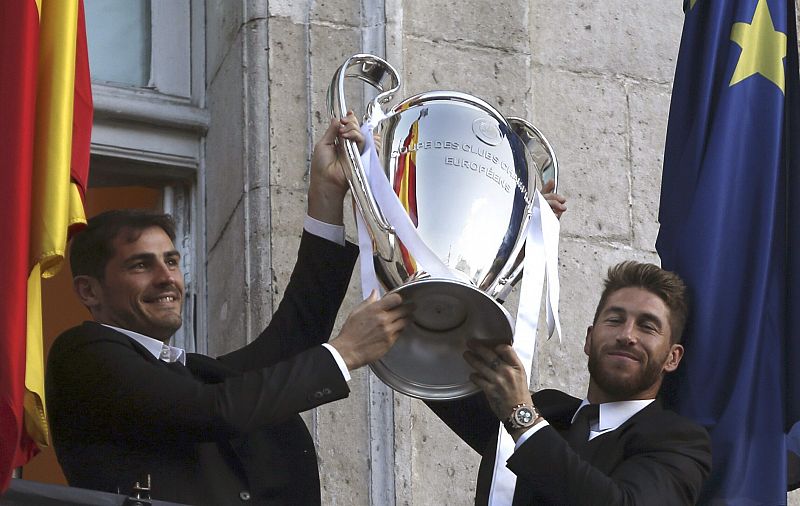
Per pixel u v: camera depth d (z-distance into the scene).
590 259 7.93
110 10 8.04
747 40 7.18
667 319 6.57
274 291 7.40
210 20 8.02
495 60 7.97
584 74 8.19
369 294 6.12
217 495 6.20
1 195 5.67
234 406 6.07
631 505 6.12
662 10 8.42
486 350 6.14
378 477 7.32
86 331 6.26
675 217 7.06
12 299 5.59
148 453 6.19
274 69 7.66
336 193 6.61
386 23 7.78
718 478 6.69
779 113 7.12
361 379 7.41
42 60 5.93
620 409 6.49
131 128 7.83
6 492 5.66
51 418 6.25
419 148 6.25
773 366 6.88
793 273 7.00
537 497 6.38
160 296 6.49
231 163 7.66
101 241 6.51
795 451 7.11
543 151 6.82
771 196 7.03
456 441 7.45
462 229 6.14
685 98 7.20
